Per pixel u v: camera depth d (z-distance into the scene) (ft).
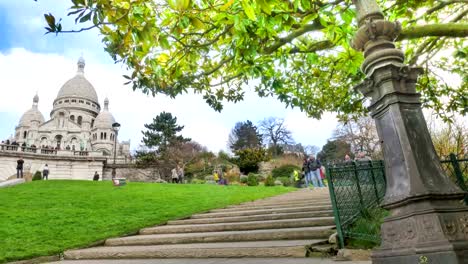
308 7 12.16
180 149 185.16
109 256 21.54
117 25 11.69
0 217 33.94
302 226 22.26
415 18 19.27
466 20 23.79
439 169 8.89
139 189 61.26
